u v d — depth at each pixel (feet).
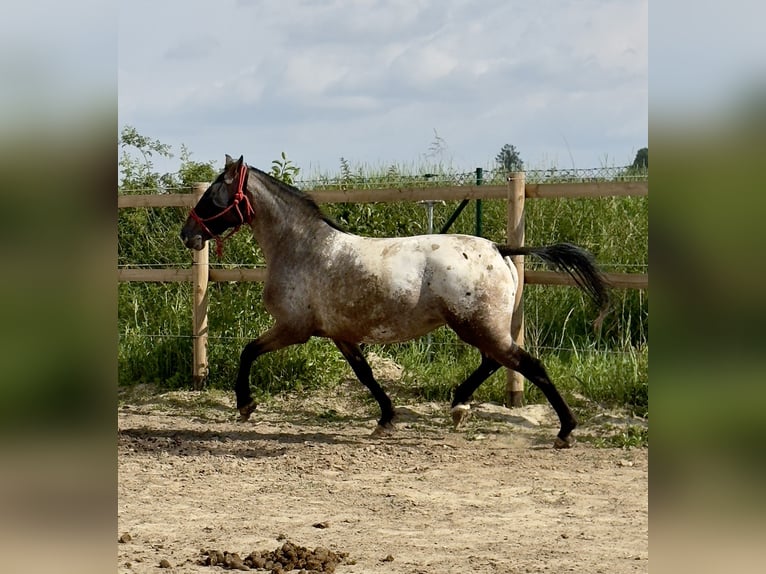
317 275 23.38
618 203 32.83
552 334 30.27
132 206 29.81
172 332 31.24
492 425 24.77
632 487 18.79
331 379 28.86
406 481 19.52
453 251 22.61
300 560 13.42
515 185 25.07
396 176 36.45
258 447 23.16
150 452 22.61
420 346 29.84
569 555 13.98
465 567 13.32
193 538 15.12
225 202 24.08
